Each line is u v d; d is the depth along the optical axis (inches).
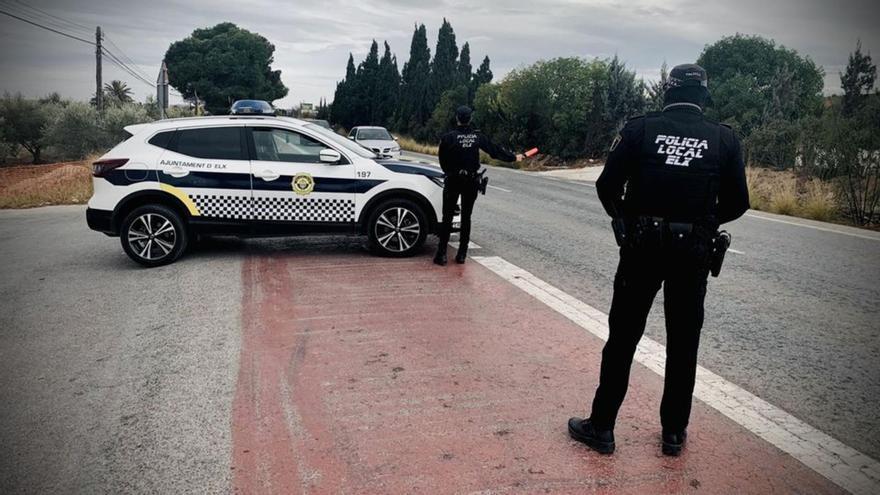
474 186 282.2
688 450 132.0
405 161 321.1
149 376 167.5
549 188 655.8
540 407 149.9
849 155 500.1
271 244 339.9
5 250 333.4
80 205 550.3
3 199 569.9
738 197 120.6
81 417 145.6
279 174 291.7
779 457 129.4
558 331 202.5
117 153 288.2
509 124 1198.9
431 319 213.2
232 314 218.2
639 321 125.4
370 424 141.0
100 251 329.1
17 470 124.4
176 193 286.7
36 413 147.7
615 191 124.3
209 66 3051.2
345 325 206.5
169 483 119.7
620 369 127.0
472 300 235.8
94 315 219.5
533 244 344.5
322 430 138.4
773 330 208.5
